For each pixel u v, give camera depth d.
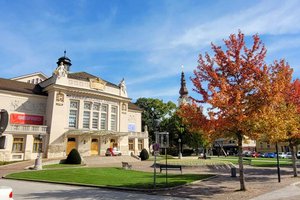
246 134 14.91
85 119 47.06
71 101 45.75
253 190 15.64
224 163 33.16
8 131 37.19
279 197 13.19
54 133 42.28
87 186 18.02
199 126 15.17
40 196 13.93
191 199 13.20
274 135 14.65
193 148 72.38
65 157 41.62
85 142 46.75
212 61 15.61
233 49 15.41
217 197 13.66
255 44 15.21
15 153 37.59
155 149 16.88
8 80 45.44
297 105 19.47
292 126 19.02
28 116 42.41
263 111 14.02
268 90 13.88
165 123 71.38
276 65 15.18
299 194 14.05
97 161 41.03
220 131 15.37
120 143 52.28
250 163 38.28
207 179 21.53
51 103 43.53
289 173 26.39
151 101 81.38
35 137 40.47
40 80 56.34
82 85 47.41
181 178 21.58
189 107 15.60
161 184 17.91
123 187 16.64
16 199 13.05
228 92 14.33
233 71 15.18
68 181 19.75
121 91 53.88
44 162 35.03
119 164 38.75
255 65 14.91
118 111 52.50
